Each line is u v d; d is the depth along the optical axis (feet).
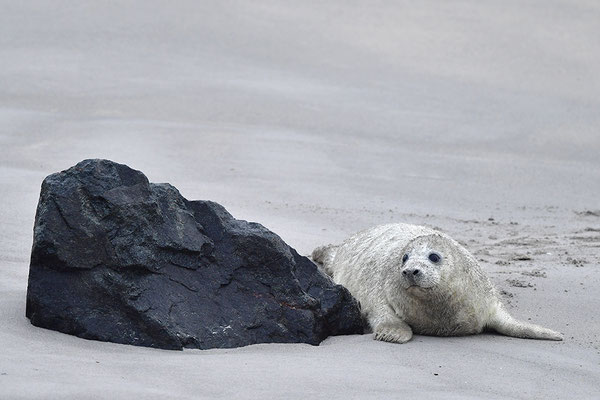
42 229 70.95
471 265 83.71
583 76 264.11
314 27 298.76
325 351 73.20
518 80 258.98
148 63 257.34
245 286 75.41
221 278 74.95
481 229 134.62
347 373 65.67
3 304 75.87
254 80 246.27
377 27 302.66
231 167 167.43
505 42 291.58
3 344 65.41
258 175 162.91
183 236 74.74
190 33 285.64
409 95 240.32
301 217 134.10
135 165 162.91
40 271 71.31
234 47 276.41
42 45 267.80
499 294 93.61
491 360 72.79
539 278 101.96
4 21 284.61
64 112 208.64
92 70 247.50
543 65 272.10
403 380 65.16
